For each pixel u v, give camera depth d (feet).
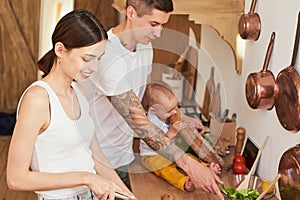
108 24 16.96
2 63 17.28
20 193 13.43
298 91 6.91
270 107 8.05
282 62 7.79
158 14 7.18
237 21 9.49
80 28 6.40
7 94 17.54
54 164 6.82
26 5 16.84
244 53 9.57
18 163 6.41
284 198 7.08
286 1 7.65
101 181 6.51
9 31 17.02
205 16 9.42
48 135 6.66
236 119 10.01
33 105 6.47
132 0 7.25
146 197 7.59
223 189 7.44
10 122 16.88
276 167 8.04
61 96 6.77
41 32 16.63
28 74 17.38
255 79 7.96
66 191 6.98
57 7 16.39
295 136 7.36
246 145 9.18
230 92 10.45
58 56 6.61
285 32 7.70
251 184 8.02
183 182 7.76
